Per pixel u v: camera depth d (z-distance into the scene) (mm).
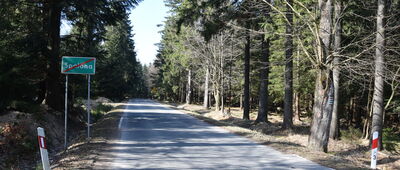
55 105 17844
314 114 11148
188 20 18234
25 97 15125
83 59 11289
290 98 18422
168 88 75125
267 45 20703
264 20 16891
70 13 18922
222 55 32562
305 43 18281
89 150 9258
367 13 16672
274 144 10945
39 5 17844
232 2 17609
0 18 14633
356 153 14469
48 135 13352
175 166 7645
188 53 34438
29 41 16031
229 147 10453
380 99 14500
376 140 8867
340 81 20859
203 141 11688
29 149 11289
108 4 18359
